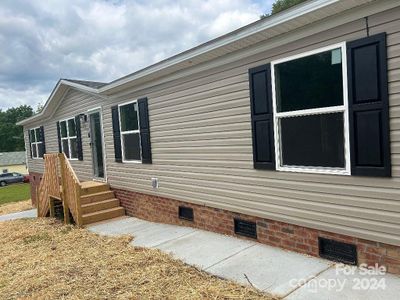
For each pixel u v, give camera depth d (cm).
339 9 374
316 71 424
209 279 413
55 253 591
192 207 658
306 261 436
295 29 432
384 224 370
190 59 568
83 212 825
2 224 932
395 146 353
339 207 411
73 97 1103
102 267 488
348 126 390
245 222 547
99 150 1004
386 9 349
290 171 464
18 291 438
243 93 522
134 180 835
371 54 363
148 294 386
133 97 803
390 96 353
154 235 639
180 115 661
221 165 577
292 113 450
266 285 381
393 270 370
